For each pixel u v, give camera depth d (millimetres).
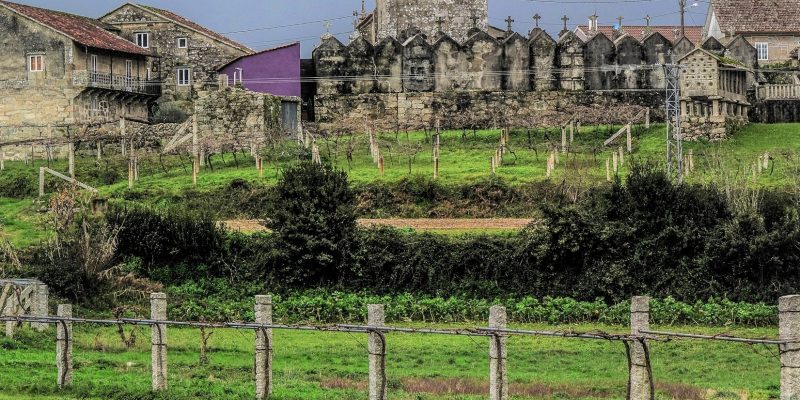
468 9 147875
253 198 108062
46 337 76688
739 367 71250
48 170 114875
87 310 86688
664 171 98125
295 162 114625
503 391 54531
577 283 90312
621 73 134125
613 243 91312
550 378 67812
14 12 131875
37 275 88438
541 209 93062
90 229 95500
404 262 92125
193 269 94812
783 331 50406
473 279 91438
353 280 92188
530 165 113625
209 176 113375
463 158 118062
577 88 133875
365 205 106125
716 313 85312
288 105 130375
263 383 59188
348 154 116500
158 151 125062
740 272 89625
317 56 134250
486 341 78875
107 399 60281
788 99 129625
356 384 64375
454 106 133500
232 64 135875
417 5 147875
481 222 101250
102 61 135625
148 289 91188
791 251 89688
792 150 114312
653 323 85188
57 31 131125
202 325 58750
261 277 93188
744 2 158625
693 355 74562
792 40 155625
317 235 92688
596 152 117625
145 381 63750
